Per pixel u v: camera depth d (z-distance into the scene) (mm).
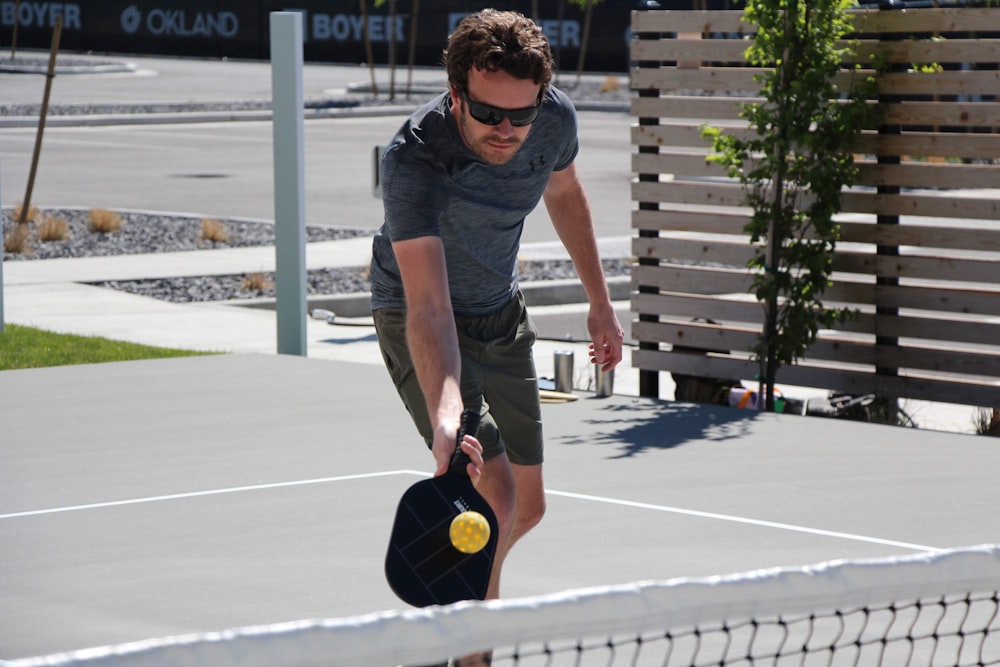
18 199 26500
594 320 5684
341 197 27875
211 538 7672
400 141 4859
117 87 52531
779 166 11289
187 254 20672
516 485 5387
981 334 11094
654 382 12516
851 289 11570
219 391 11766
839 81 11383
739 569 7066
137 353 13641
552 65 4703
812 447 9883
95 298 17094
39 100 47281
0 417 10766
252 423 10586
